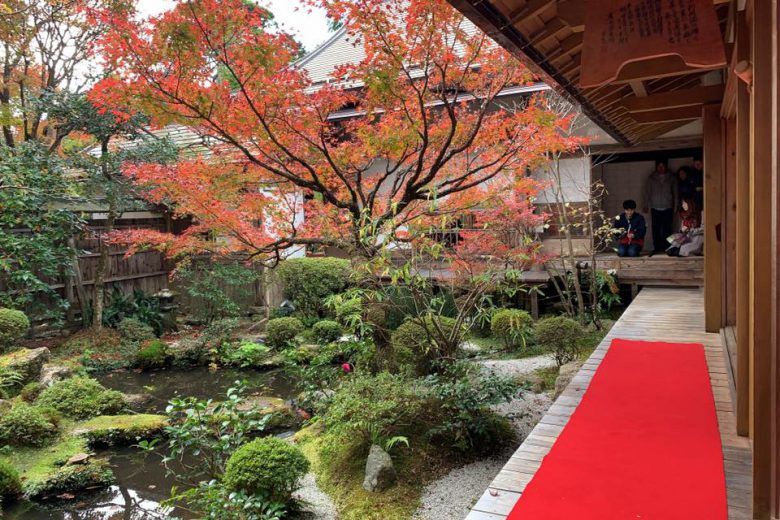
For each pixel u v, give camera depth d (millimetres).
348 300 6527
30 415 5824
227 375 8820
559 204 10617
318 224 6844
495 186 7129
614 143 9984
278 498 4160
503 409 6027
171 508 4715
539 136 5809
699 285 9656
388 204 5895
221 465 4789
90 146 12367
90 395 6828
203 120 5453
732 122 5684
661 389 4438
